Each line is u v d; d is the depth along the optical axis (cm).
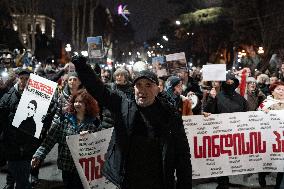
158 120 364
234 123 704
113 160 370
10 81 911
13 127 589
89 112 512
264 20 3828
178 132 366
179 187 368
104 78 1198
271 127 702
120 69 717
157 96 375
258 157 706
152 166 362
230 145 706
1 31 4519
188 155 369
